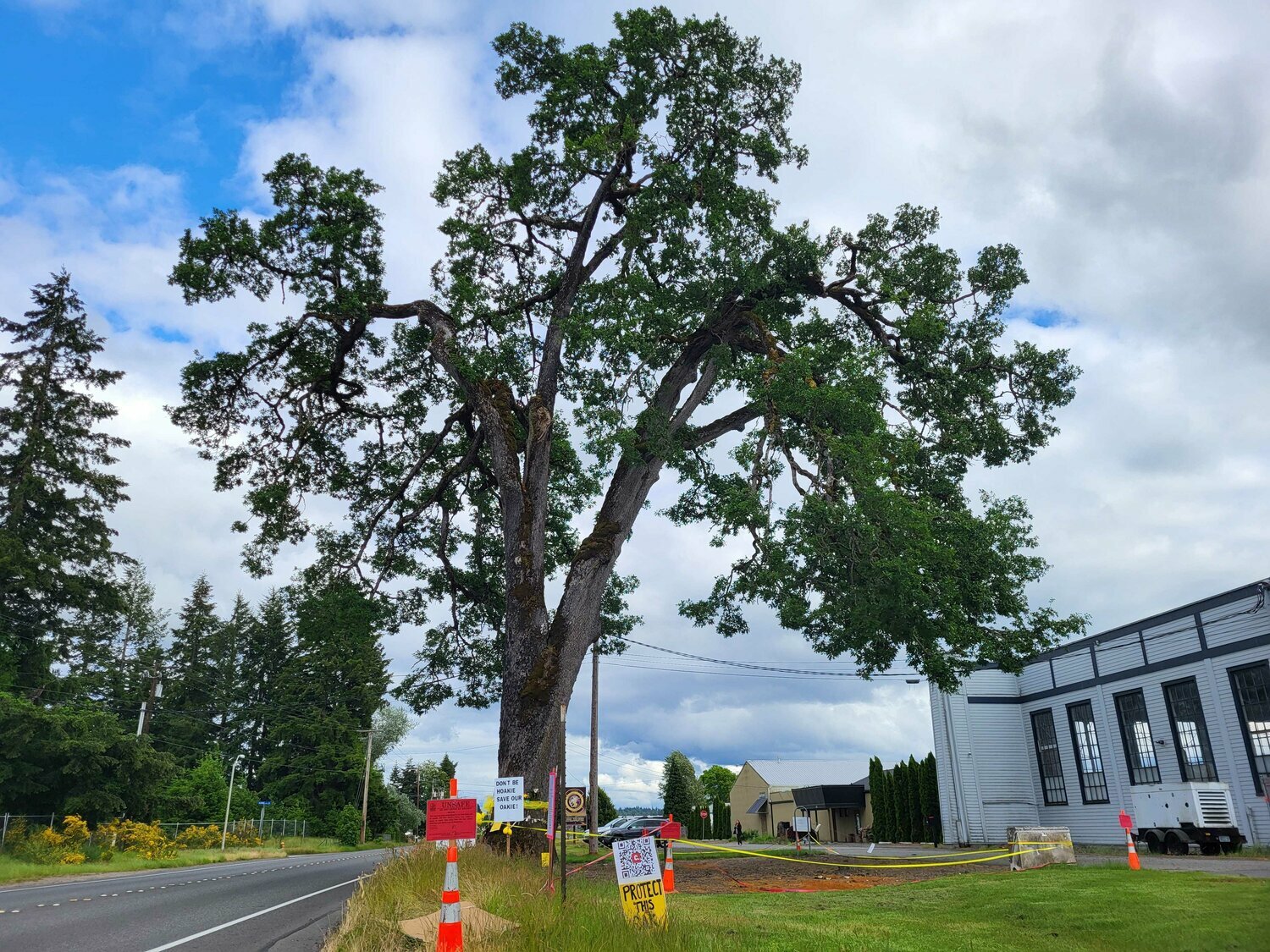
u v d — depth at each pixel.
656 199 21.50
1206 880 12.16
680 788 84.50
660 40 21.91
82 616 42.94
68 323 42.03
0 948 9.06
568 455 22.70
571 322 19.27
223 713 72.25
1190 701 25.48
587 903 9.22
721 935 8.28
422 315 22.92
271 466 23.97
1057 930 8.99
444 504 24.98
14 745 33.22
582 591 19.20
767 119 23.22
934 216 21.88
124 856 29.47
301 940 9.53
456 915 7.14
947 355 22.03
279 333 22.89
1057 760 31.47
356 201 21.52
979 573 17.27
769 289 22.19
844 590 16.36
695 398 22.16
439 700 24.95
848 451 16.16
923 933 8.91
